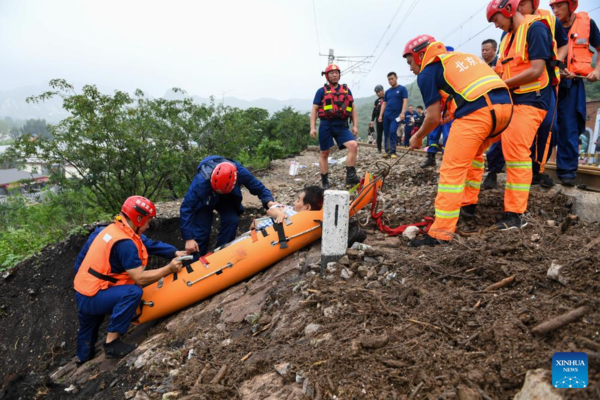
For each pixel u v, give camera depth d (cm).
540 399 158
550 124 412
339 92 608
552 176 509
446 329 229
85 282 378
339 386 209
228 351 289
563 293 226
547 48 326
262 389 232
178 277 400
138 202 384
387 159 892
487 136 323
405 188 626
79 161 840
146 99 979
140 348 368
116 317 370
